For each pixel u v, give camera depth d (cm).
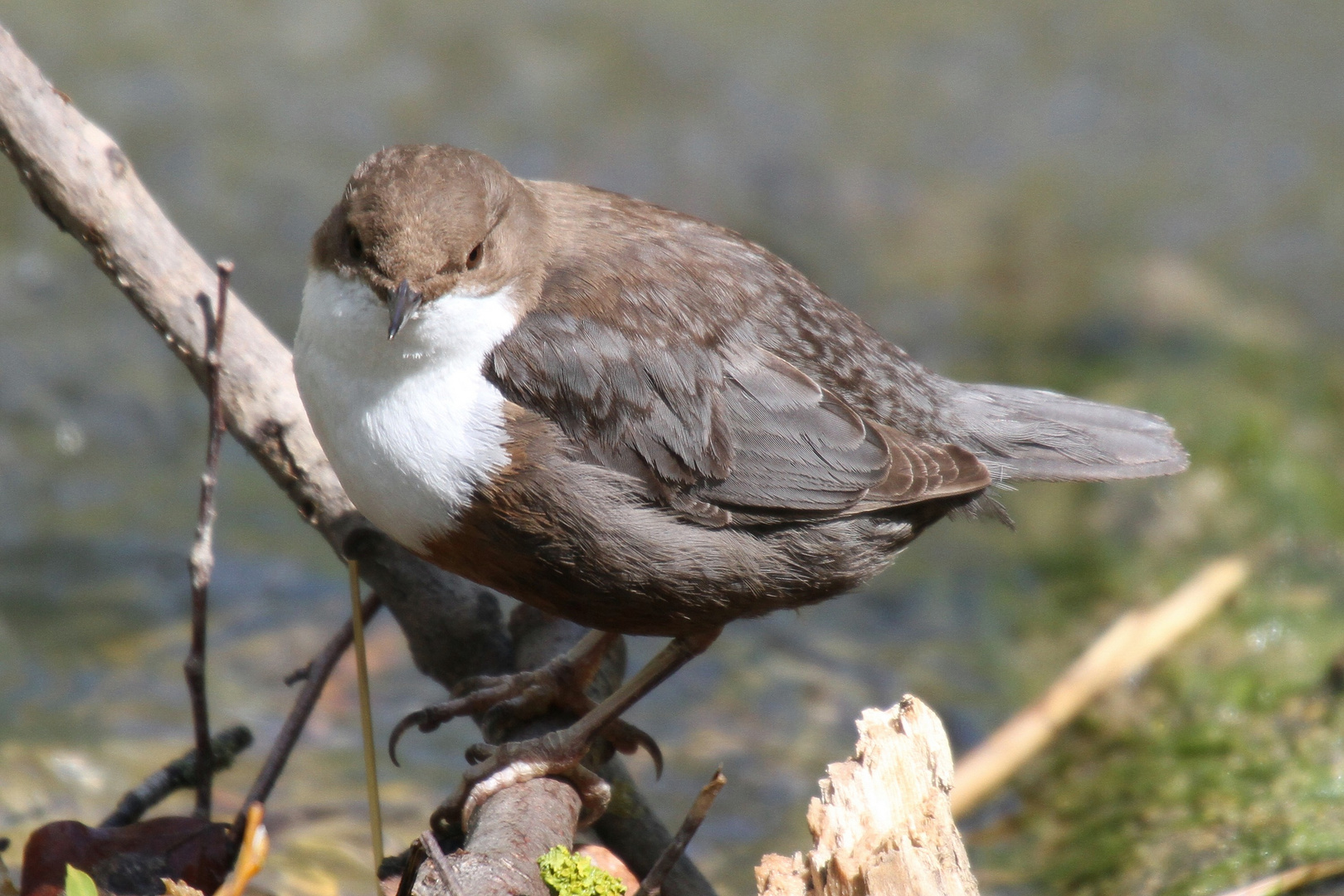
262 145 1817
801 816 952
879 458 745
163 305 725
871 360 785
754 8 2275
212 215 1712
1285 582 1179
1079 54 2216
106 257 721
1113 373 1552
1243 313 1709
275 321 1596
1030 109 2105
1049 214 1905
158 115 1833
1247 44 2238
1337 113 2100
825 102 2069
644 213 761
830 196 1902
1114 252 1830
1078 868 844
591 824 691
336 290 680
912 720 611
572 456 700
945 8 2311
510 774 665
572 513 696
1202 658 1056
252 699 1039
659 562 712
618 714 693
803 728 1053
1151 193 1950
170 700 1024
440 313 677
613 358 704
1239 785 894
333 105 1905
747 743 1033
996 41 2242
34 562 1199
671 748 1024
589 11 2192
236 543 1252
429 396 687
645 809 751
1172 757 941
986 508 818
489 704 727
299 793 920
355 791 930
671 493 718
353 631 720
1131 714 1007
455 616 759
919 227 1869
